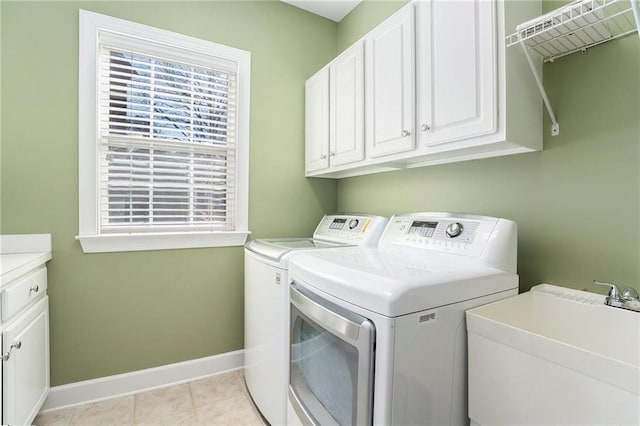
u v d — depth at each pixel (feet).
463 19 3.84
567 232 3.76
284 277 4.52
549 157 3.92
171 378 6.24
